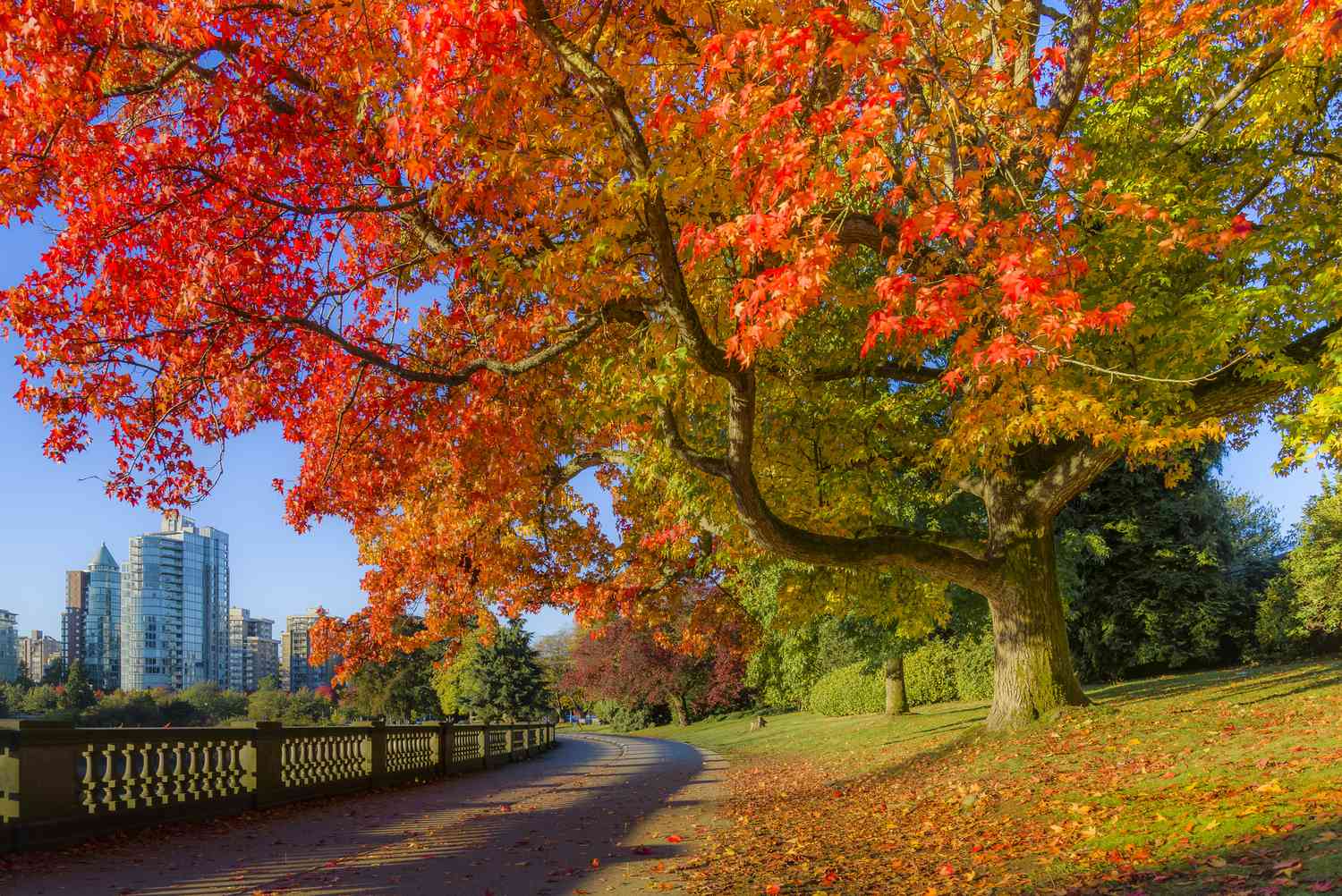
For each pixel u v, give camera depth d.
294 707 92.50
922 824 8.70
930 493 17.11
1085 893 5.09
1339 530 24.69
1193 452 28.05
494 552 18.19
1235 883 4.65
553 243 10.05
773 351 12.89
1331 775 6.64
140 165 8.64
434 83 5.79
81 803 8.58
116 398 10.08
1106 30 12.00
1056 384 9.50
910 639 23.38
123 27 7.57
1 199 8.34
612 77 7.26
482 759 23.59
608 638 59.53
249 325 9.80
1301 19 6.84
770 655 31.11
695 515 14.55
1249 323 9.72
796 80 6.54
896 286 6.08
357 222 11.23
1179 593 28.77
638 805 13.06
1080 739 11.34
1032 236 7.15
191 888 6.48
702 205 8.42
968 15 8.59
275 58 9.11
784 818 10.68
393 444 12.39
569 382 12.45
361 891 6.46
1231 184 11.07
